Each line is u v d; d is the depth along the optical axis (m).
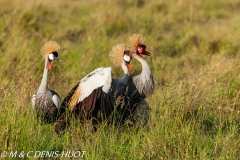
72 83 20.70
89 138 15.32
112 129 16.00
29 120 15.51
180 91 17.88
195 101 17.27
